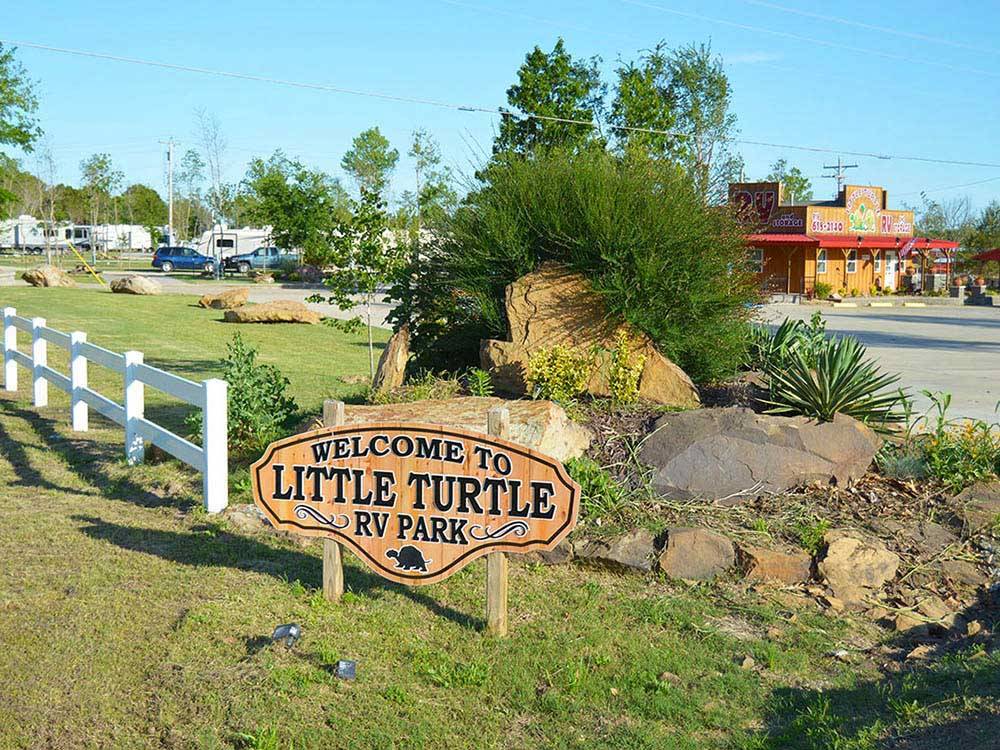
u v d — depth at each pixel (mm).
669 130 29516
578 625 5551
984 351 22984
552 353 8641
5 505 7934
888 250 54625
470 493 5395
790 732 4477
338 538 5637
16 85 42281
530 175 9961
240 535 7031
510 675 4945
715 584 6195
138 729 4398
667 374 8812
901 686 4930
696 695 4828
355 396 10594
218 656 5023
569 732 4480
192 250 61875
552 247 9680
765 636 5570
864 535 6594
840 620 5809
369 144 53750
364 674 4895
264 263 56156
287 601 5766
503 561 5391
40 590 5914
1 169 47594
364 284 13906
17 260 71438
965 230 70062
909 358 21047
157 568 6320
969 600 6105
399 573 5539
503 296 9961
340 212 15109
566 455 7316
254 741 4246
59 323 23797
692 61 35312
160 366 17141
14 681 4750
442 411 7391
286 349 20516
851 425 7668
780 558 6289
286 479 5684
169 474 8742
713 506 6988
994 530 6809
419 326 10891
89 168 74312
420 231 11195
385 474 5523
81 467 9461
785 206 50531
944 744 4098
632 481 7207
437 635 5391
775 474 7254
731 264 9602
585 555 6402
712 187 10023
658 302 8984
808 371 8039
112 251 87062
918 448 8039
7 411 12586
